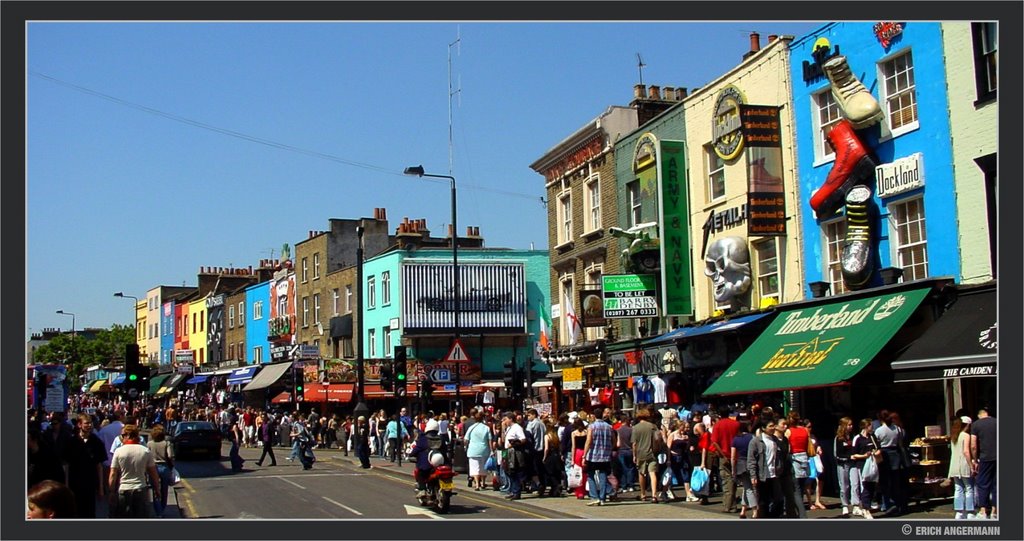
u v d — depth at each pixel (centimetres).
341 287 5884
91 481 1555
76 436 1552
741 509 1656
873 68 2047
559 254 3644
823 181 2209
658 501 1962
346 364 5119
